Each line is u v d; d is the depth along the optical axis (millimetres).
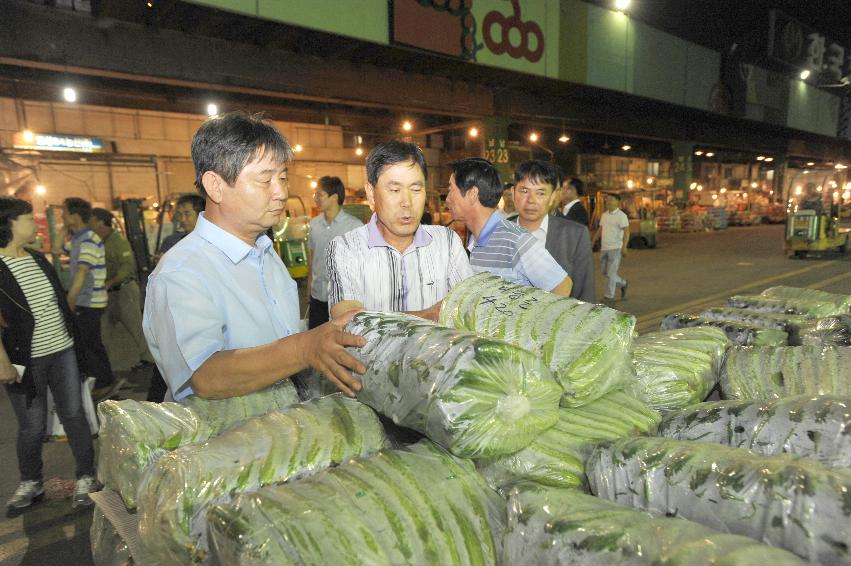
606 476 1143
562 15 16922
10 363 2793
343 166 22953
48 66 9625
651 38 20844
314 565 886
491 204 2348
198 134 1278
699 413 1336
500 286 1596
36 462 3045
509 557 1003
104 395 4559
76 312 4336
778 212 32188
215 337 1251
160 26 10734
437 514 1023
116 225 11625
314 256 4422
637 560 837
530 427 1125
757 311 2510
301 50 12938
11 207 2770
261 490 1035
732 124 30094
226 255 1357
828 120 36281
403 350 1129
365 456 1186
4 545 2709
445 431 1032
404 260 1885
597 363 1296
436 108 16219
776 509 927
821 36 31438
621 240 8516
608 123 22531
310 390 1594
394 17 12500
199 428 1296
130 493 1239
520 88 18453
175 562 1069
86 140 16531
